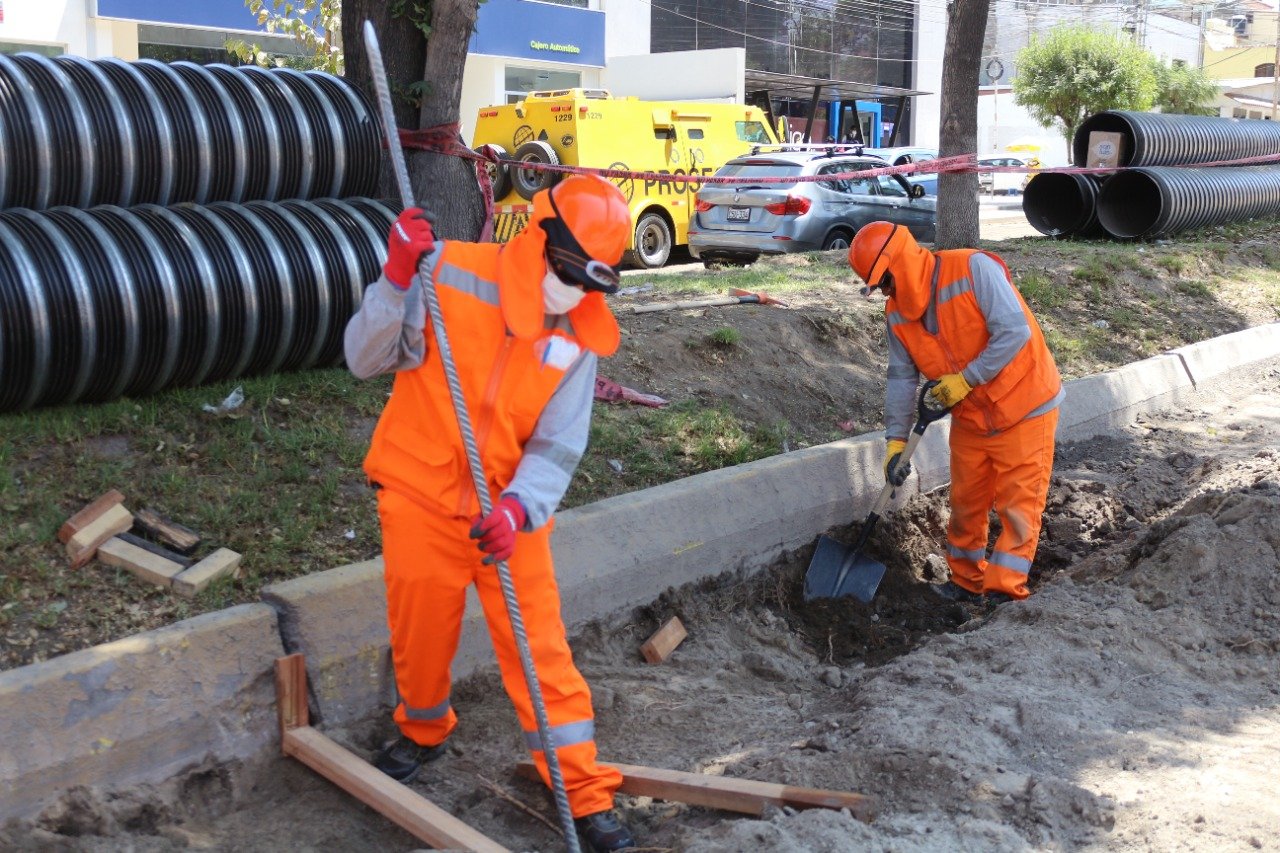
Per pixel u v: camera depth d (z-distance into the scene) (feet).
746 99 99.96
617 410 20.47
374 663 13.71
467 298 10.61
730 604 17.87
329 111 19.58
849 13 113.50
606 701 14.37
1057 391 18.10
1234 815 11.09
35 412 15.98
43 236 15.70
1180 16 171.01
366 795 11.80
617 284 10.24
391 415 11.21
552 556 15.53
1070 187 45.52
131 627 12.78
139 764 11.76
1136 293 35.32
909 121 125.59
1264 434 27.22
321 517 15.30
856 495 20.40
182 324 16.44
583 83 92.07
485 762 13.20
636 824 12.02
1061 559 20.67
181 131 17.70
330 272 18.26
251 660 12.67
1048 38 107.86
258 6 40.16
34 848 10.71
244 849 11.52
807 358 25.31
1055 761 12.28
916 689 13.98
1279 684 14.34
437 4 21.31
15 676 11.14
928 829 11.00
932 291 17.70
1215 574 16.28
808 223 45.47
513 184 51.39
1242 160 50.06
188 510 14.83
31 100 16.42
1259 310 36.91
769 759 12.63
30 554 13.39
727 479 18.22
